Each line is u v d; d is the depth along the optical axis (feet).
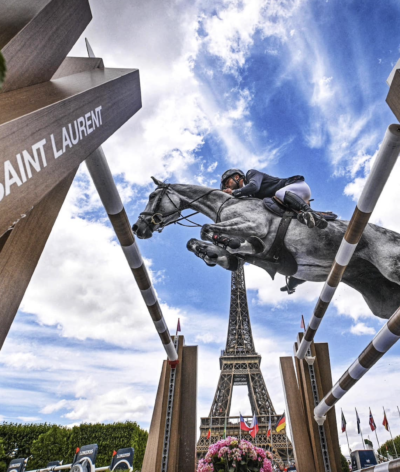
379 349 17.71
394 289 19.76
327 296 20.71
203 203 22.62
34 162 5.80
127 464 36.24
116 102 9.34
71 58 10.23
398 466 16.94
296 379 31.63
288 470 99.96
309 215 17.53
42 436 95.30
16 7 6.82
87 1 8.79
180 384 30.55
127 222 19.69
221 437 117.19
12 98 5.96
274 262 20.57
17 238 7.63
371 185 13.93
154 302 24.31
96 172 16.34
